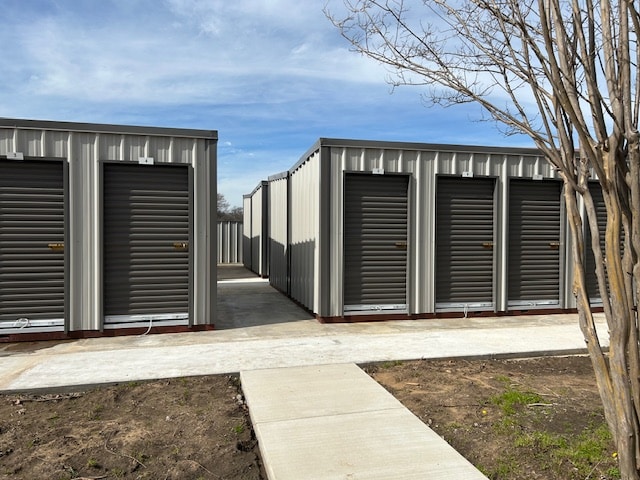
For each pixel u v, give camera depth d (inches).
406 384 207.8
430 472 127.3
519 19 102.4
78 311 296.7
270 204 611.2
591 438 148.9
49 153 291.1
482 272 378.0
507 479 127.6
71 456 141.3
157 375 216.4
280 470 127.6
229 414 175.2
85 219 297.1
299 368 224.8
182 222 314.7
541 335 305.0
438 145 363.3
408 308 360.8
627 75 94.5
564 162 107.9
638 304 100.0
